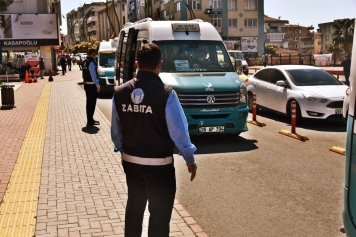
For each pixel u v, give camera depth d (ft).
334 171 23.93
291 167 24.84
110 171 23.21
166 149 11.38
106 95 68.59
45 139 31.86
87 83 36.86
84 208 17.58
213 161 26.45
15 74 107.96
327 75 41.81
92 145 29.81
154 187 11.43
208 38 35.04
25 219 16.44
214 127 30.32
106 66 69.26
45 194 19.34
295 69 42.39
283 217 17.44
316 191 20.56
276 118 43.60
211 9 207.72
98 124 38.27
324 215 17.57
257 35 217.97
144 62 11.53
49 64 141.90
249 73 133.90
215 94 30.12
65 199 18.67
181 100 29.76
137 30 37.40
